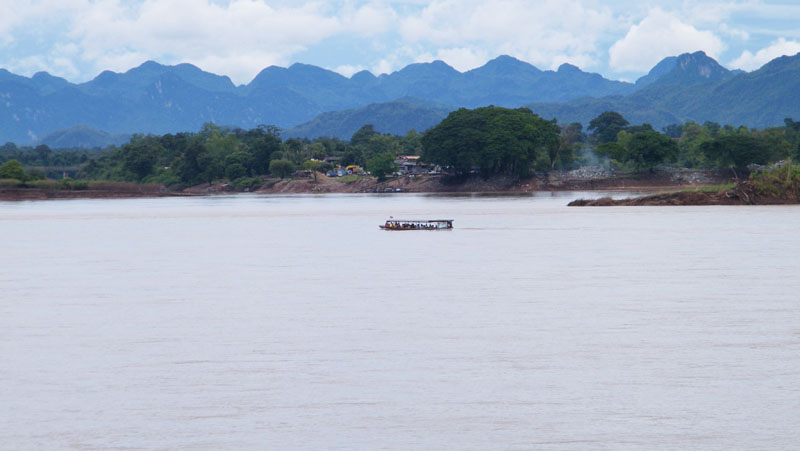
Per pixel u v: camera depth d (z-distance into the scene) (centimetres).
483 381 15738
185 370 16600
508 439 12938
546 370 16412
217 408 14338
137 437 13075
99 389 15400
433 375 16138
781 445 12625
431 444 12750
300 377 16050
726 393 14875
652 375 16000
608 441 12838
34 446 12738
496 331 19850
